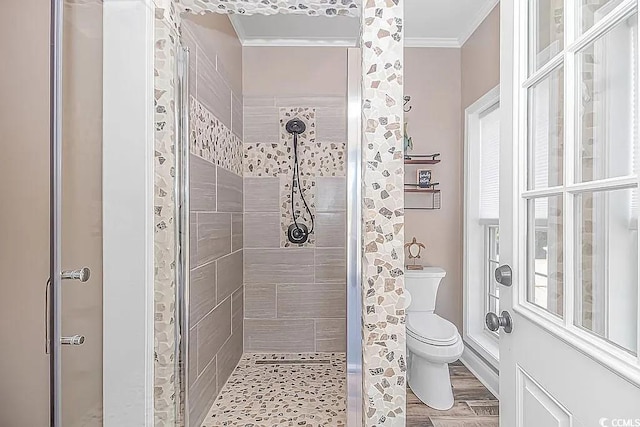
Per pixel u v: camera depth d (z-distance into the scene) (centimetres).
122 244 154
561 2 104
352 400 175
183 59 174
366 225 166
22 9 141
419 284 318
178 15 175
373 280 166
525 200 120
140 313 154
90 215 143
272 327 268
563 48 103
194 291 208
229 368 252
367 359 166
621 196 84
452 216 354
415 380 287
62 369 127
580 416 91
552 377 103
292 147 265
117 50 153
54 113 124
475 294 335
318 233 268
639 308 77
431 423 247
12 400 143
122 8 153
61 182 126
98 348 149
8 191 143
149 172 156
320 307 269
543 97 113
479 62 315
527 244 120
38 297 143
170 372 162
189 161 181
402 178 166
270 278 268
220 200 239
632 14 81
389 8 166
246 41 262
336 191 265
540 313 111
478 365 313
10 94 142
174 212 165
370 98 167
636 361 77
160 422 159
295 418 219
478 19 313
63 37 127
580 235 97
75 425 134
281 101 262
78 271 136
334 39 262
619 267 83
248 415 223
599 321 90
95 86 146
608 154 88
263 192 268
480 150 337
